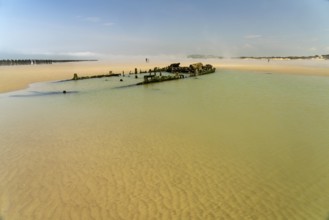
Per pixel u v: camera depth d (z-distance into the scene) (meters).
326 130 15.55
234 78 41.44
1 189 9.46
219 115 18.89
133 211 8.23
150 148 13.04
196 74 44.41
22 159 11.88
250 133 15.09
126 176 10.35
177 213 8.12
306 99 24.67
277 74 47.25
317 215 8.01
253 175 10.37
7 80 37.94
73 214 8.12
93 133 15.23
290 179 10.06
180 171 10.73
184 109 20.84
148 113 19.66
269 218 7.90
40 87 32.41
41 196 9.04
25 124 17.03
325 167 10.98
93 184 9.78
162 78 37.22
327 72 50.09
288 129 15.76
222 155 12.16
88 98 25.72
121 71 53.22
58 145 13.47
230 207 8.41
